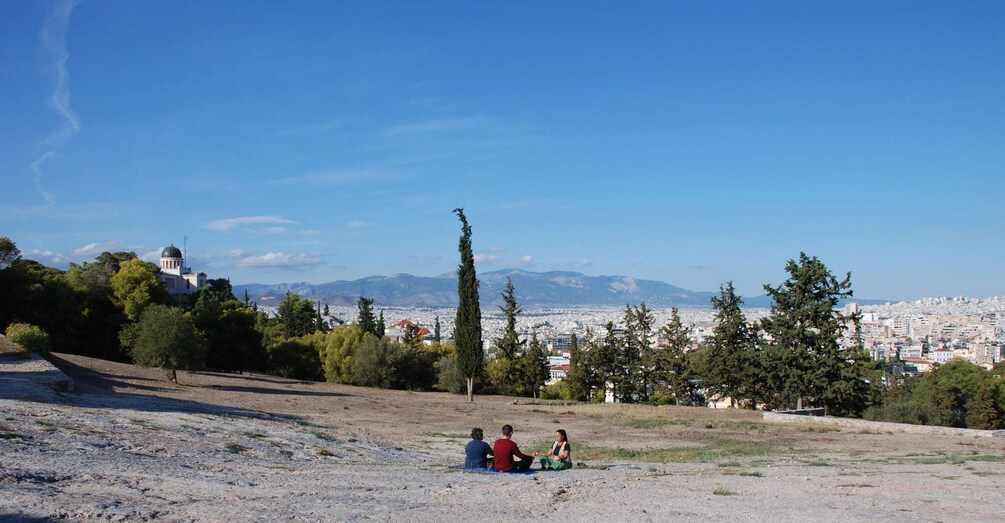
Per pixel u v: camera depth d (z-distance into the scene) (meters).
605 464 22.31
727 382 72.75
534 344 93.50
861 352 56.88
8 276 72.00
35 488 12.56
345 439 28.12
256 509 11.88
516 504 13.21
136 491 13.27
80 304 77.62
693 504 13.11
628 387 87.19
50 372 38.66
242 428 27.02
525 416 45.84
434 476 17.69
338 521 11.11
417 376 84.81
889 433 36.47
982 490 14.62
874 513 11.90
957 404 82.25
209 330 83.94
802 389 56.22
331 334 90.38
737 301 75.00
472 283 64.12
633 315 89.56
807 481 16.45
